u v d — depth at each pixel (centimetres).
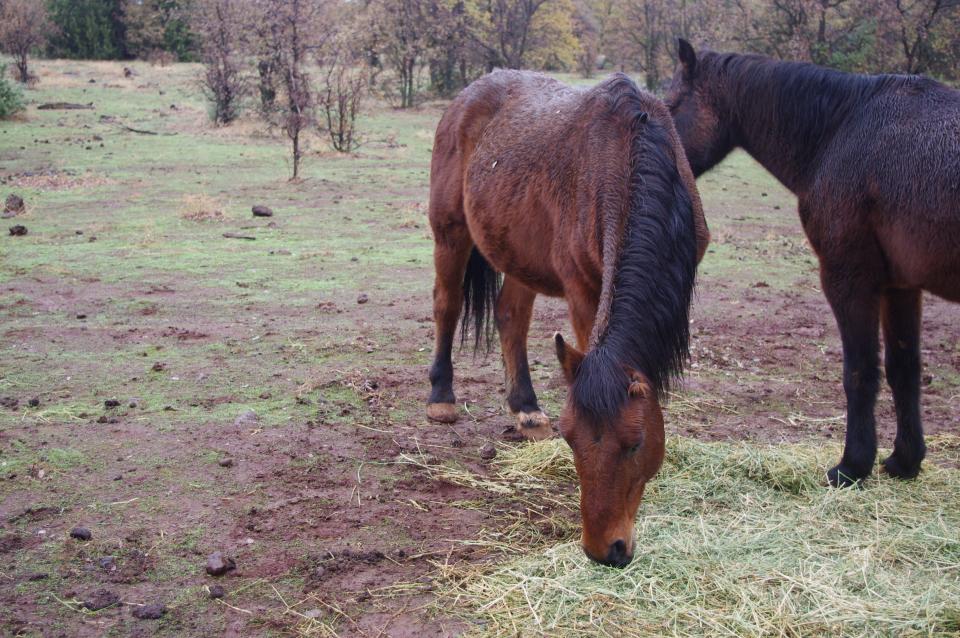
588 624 326
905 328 455
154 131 2084
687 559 366
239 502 426
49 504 414
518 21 3009
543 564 366
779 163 492
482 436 525
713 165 541
